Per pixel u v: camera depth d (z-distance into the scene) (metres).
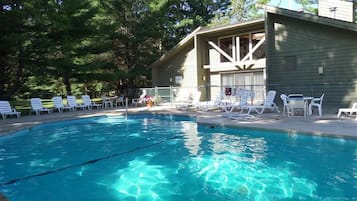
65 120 13.05
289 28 14.52
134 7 24.50
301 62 14.24
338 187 4.91
